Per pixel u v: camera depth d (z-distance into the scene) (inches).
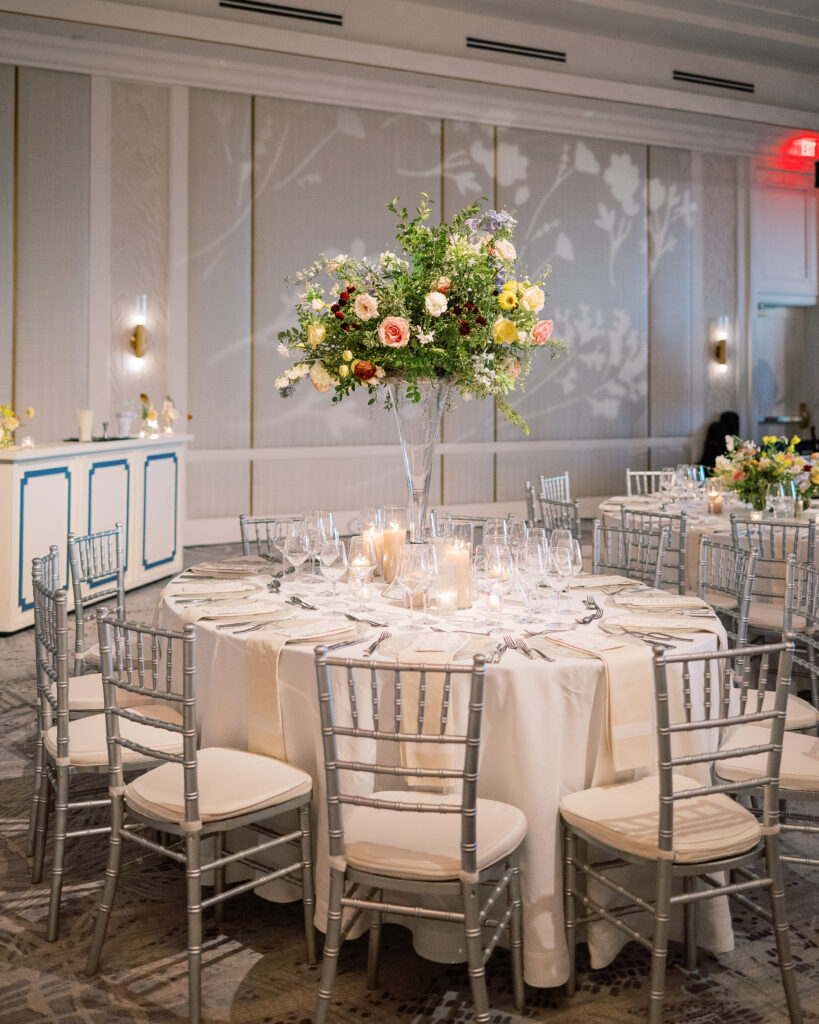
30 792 137.6
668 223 430.9
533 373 410.9
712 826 85.0
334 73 348.2
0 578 216.1
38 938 100.9
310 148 359.9
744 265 449.1
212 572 133.9
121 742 92.9
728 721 82.0
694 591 188.5
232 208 350.3
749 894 109.5
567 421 419.2
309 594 121.5
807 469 204.8
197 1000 85.8
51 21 298.7
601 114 401.1
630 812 87.3
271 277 358.6
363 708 93.9
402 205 376.5
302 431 370.0
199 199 345.4
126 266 337.4
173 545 293.0
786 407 476.4
